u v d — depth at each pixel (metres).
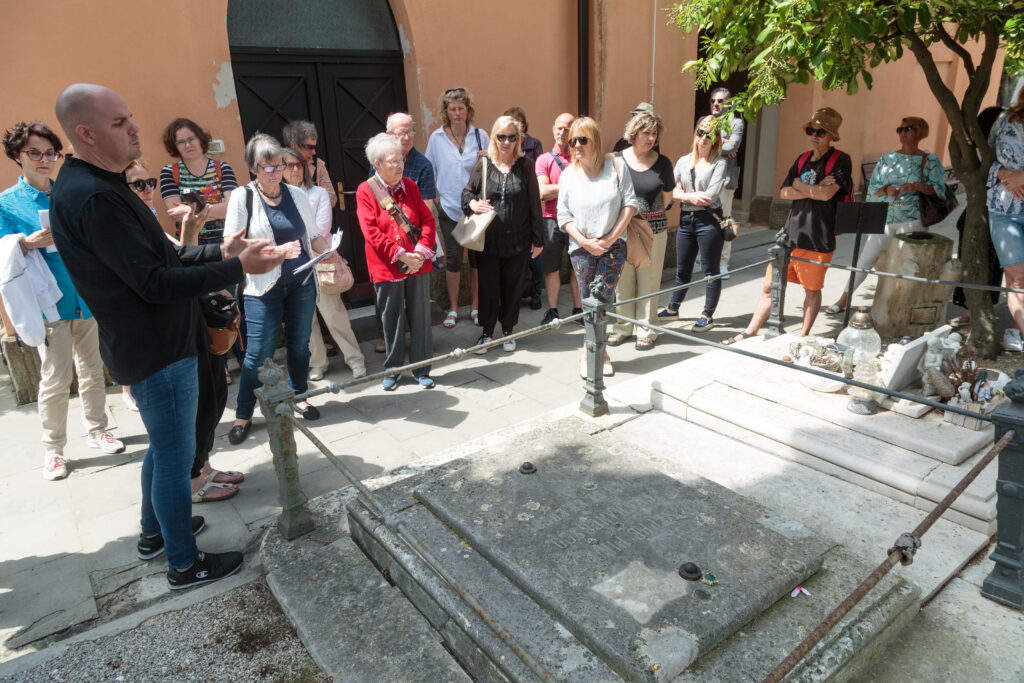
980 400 3.53
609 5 7.16
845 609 1.79
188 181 4.82
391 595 2.76
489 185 5.25
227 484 3.74
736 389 4.25
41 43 4.61
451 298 6.37
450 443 4.24
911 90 12.38
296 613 2.68
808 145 10.19
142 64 4.98
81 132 2.34
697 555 2.55
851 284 5.05
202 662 2.53
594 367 4.20
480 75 6.71
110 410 4.82
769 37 4.33
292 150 4.67
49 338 3.78
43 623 2.83
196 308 2.89
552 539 2.67
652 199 5.39
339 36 6.21
